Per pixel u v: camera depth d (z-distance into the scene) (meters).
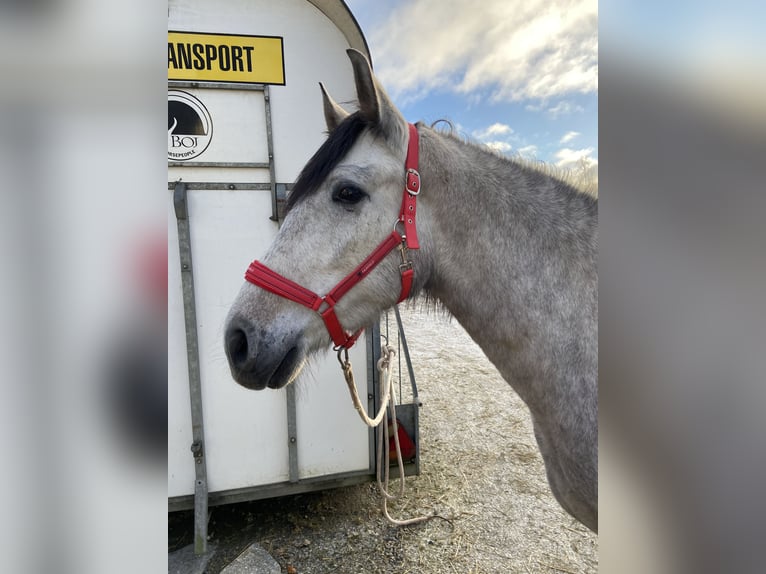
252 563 1.70
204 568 1.69
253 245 1.77
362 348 1.93
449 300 1.14
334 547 1.81
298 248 1.04
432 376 4.09
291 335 1.04
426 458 2.56
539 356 1.01
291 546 1.81
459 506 2.09
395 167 1.03
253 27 1.69
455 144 1.16
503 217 1.04
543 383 1.02
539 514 2.04
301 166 1.76
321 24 1.74
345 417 1.94
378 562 1.73
